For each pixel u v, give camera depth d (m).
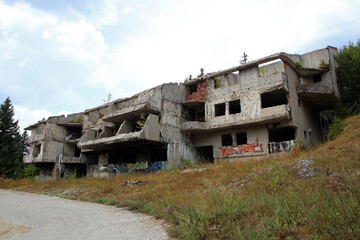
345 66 23.05
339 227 4.58
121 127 23.47
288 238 4.76
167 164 21.91
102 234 6.73
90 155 31.91
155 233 6.56
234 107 24.11
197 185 12.55
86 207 11.69
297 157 13.86
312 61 23.44
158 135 21.66
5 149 34.62
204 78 24.22
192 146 24.81
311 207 6.02
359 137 12.72
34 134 36.88
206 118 23.36
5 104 37.88
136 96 25.69
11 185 25.31
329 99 22.70
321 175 9.15
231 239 5.24
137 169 23.03
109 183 18.31
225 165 16.41
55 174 31.70
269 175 10.57
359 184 6.98
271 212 6.27
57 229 7.54
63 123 33.41
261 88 20.23
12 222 8.81
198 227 5.97
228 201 7.50
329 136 17.20
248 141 21.00
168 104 23.56
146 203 10.77
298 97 21.62
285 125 19.30
